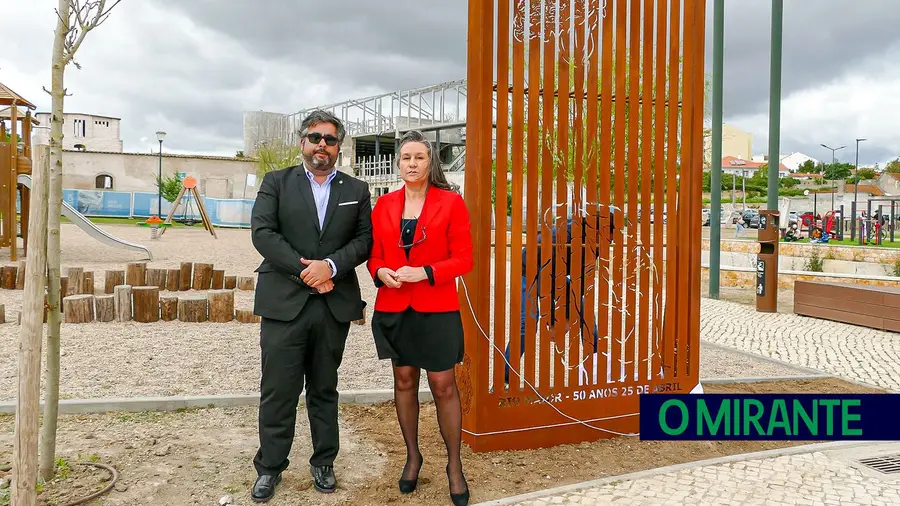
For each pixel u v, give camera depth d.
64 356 6.05
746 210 46.06
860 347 7.93
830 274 13.49
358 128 43.69
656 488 3.50
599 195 4.27
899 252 16.66
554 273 4.16
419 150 3.33
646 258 4.44
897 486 3.58
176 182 39.69
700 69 4.53
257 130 58.25
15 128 14.10
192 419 4.53
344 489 3.47
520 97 3.93
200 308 7.99
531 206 4.07
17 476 2.79
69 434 4.13
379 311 3.36
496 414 4.05
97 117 67.94
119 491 3.32
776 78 10.90
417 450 3.47
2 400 4.71
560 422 4.23
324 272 3.18
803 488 3.53
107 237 14.80
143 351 6.37
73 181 41.19
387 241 3.36
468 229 3.40
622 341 4.45
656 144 4.41
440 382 3.30
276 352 3.25
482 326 3.98
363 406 5.02
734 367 6.73
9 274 10.11
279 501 3.29
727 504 3.31
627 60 4.62
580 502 3.30
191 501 3.25
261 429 3.33
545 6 4.01
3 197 13.76
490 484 3.58
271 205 3.29
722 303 11.77
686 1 4.49
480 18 3.83
